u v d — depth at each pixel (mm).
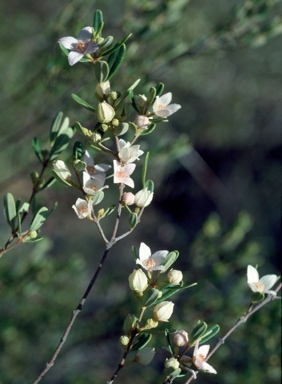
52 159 3559
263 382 5852
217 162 19312
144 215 18422
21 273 6074
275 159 19203
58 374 7191
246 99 18734
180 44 5676
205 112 18594
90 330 6586
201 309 5883
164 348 3043
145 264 2941
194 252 6328
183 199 19000
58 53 5500
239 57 18062
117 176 2936
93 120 5660
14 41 9836
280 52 18125
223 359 6043
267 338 5746
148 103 2998
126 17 5684
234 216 18734
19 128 7477
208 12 15711
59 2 12578
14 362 6887
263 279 3283
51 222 14234
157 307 2947
